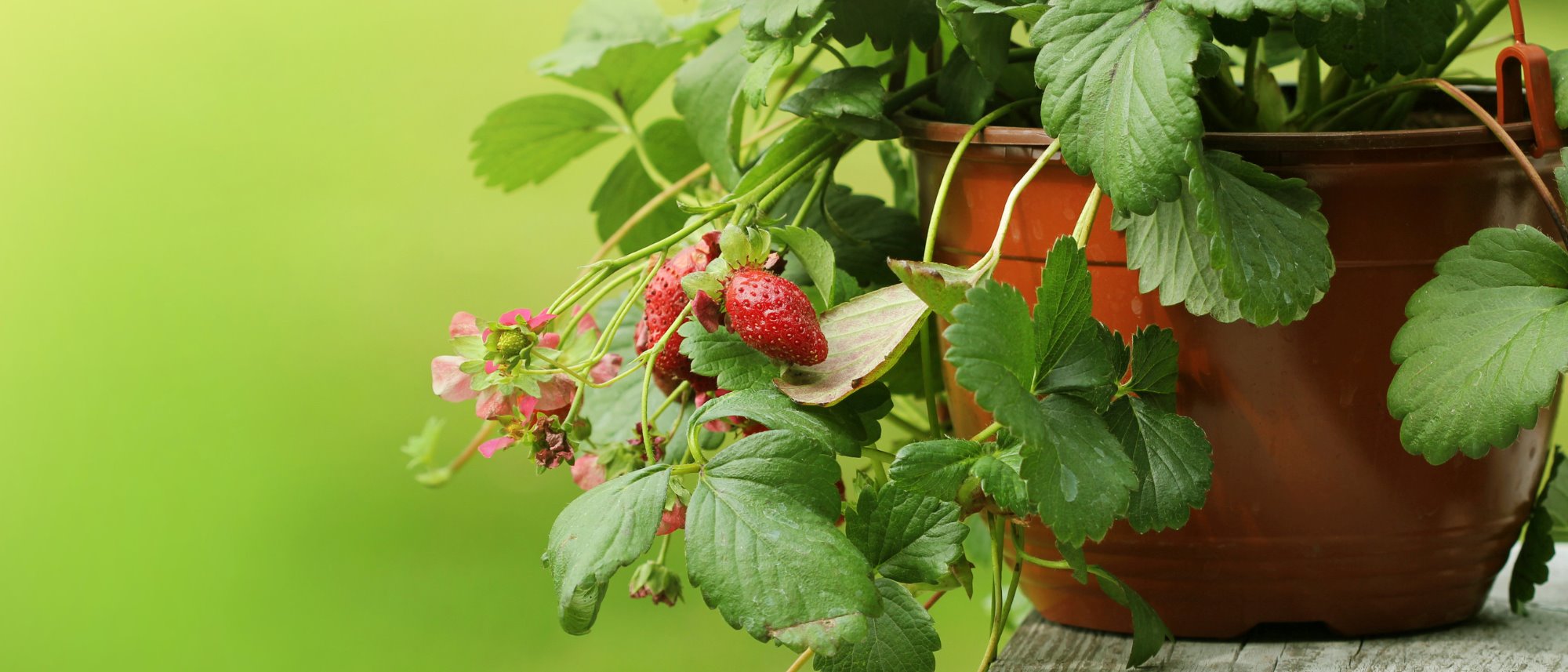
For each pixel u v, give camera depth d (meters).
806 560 1.00
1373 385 1.06
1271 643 1.10
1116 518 1.02
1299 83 1.16
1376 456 1.07
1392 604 1.09
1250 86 1.14
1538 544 1.11
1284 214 1.04
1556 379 1.01
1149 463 1.05
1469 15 1.16
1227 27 1.09
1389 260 1.06
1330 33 1.09
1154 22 1.02
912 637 1.03
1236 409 1.07
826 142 1.11
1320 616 1.09
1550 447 1.13
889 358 1.02
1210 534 1.08
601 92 1.25
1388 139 1.04
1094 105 1.02
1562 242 1.07
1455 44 1.14
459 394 1.07
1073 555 1.07
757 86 1.09
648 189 1.26
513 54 4.68
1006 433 1.02
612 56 1.22
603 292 1.08
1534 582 1.11
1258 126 1.14
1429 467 1.07
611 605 2.72
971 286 1.01
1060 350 1.02
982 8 1.05
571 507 1.02
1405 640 1.10
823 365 1.04
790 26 1.09
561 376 1.07
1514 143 1.04
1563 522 1.16
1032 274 1.08
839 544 1.00
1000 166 1.08
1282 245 1.04
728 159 1.15
